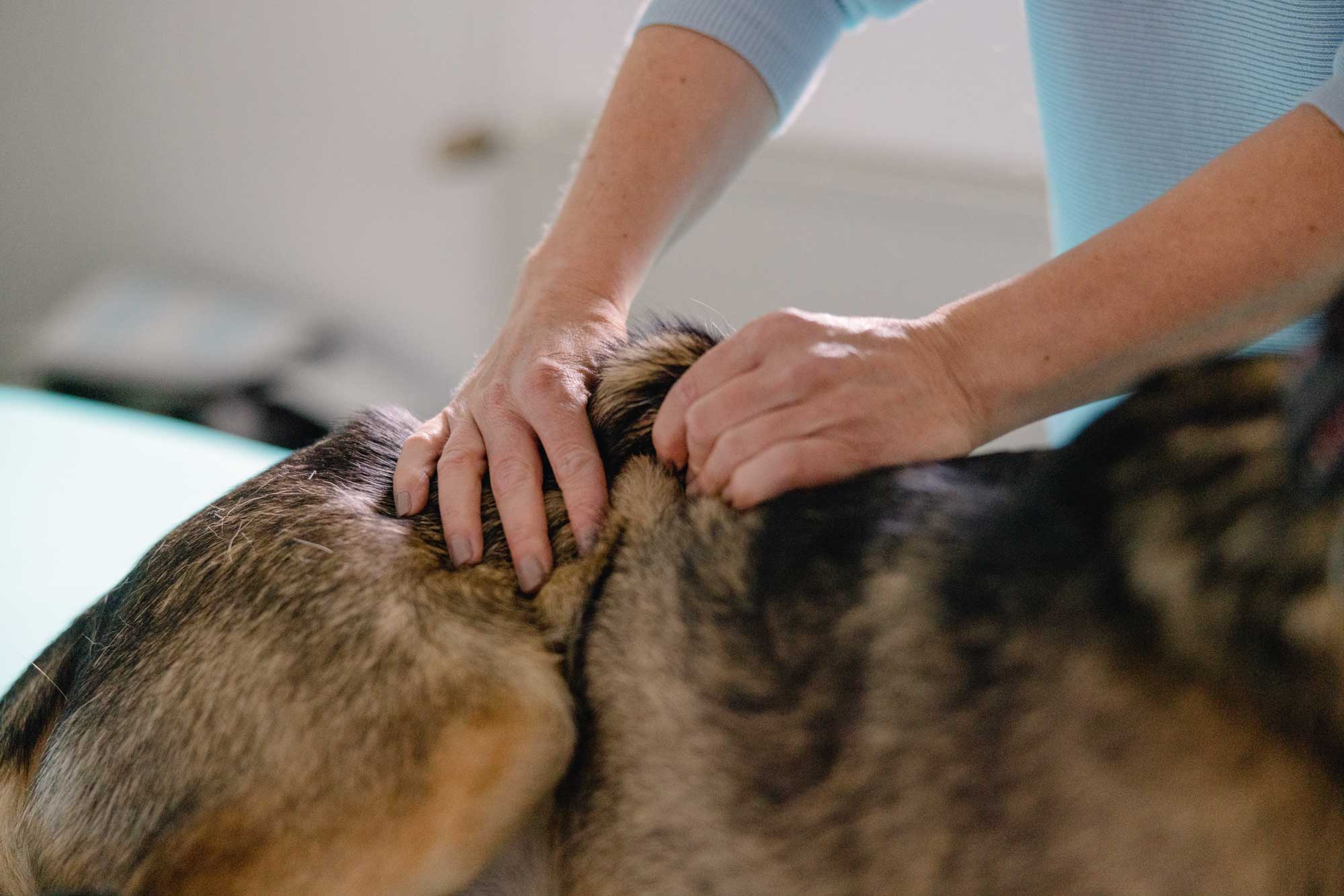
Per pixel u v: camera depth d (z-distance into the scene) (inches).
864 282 126.0
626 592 44.9
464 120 140.7
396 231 147.4
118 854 45.0
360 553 46.7
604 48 133.3
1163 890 33.3
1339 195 41.4
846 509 41.9
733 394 43.8
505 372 52.4
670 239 61.2
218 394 135.6
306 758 43.1
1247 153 42.9
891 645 38.5
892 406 43.0
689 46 60.7
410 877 42.4
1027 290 44.0
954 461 43.5
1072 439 40.1
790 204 125.7
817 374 42.9
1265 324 43.4
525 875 46.6
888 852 37.1
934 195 119.8
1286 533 31.1
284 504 50.1
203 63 147.4
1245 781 32.4
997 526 38.4
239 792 43.3
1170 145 57.2
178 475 94.6
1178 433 34.6
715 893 40.4
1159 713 33.4
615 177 58.9
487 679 43.5
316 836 42.4
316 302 153.1
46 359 143.4
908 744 37.2
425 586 45.8
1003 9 113.0
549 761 43.4
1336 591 30.1
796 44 62.7
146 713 46.0
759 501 43.4
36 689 53.1
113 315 147.3
